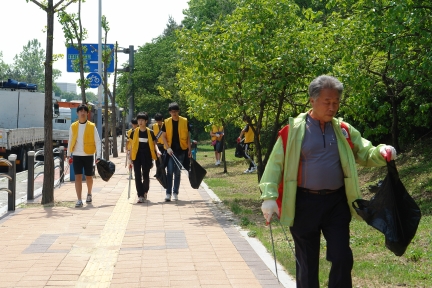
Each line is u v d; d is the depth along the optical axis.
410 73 9.61
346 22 10.55
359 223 8.61
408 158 13.77
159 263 6.82
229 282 6.00
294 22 11.02
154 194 13.84
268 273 6.31
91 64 23.11
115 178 18.47
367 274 6.05
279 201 4.55
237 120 14.48
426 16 9.46
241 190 14.75
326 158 4.43
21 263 6.89
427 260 6.43
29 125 28.72
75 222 9.66
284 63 10.15
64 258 7.12
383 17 9.66
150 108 43.75
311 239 4.57
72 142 11.58
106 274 6.41
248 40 10.12
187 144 12.31
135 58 46.75
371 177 13.62
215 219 9.88
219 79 10.50
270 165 4.50
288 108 11.94
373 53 11.31
